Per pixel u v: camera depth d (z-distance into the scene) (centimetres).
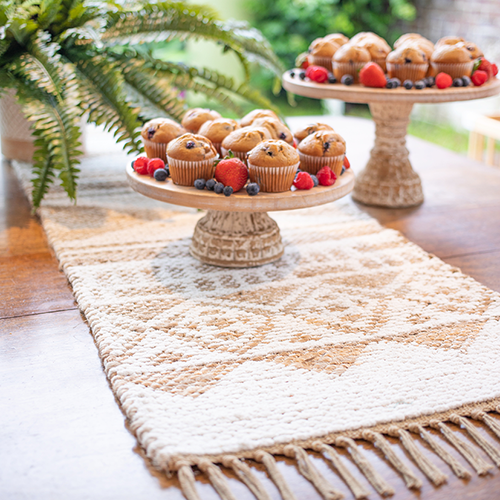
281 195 124
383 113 183
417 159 238
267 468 83
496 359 109
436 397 98
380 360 108
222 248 143
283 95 463
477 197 199
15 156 215
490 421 93
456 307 127
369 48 178
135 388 98
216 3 428
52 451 86
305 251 154
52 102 164
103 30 188
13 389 99
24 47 177
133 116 166
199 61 416
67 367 106
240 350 110
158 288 132
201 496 79
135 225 168
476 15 360
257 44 211
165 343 111
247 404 95
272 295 131
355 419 92
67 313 124
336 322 120
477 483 83
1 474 82
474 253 157
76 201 178
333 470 84
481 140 242
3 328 117
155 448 84
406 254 153
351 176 139
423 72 171
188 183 128
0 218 172
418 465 85
